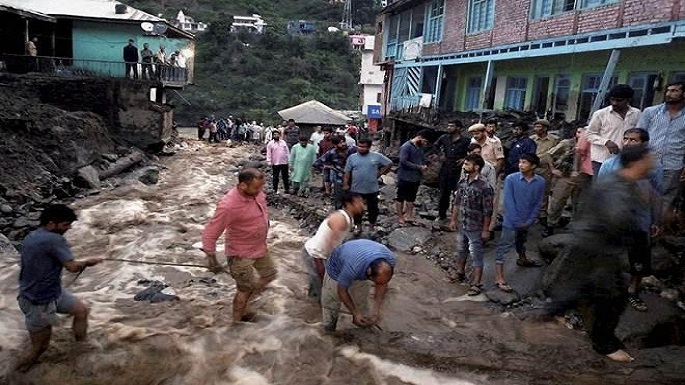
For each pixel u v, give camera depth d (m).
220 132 31.80
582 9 11.71
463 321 6.25
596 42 10.90
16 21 21.67
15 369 5.07
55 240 4.83
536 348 5.50
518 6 14.26
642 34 9.92
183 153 23.47
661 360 5.17
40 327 4.94
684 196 6.95
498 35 15.30
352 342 5.60
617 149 6.48
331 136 13.30
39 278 4.82
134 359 5.29
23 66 19.98
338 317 5.84
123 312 6.37
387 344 5.59
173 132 28.73
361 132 24.91
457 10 18.09
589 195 4.87
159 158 20.91
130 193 13.53
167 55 26.78
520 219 6.71
